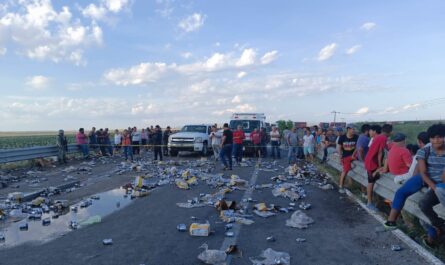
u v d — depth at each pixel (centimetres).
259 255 557
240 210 845
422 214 608
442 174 542
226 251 567
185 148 2412
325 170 1586
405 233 638
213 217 797
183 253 570
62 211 880
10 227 743
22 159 1786
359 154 1006
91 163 2027
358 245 595
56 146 2061
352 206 882
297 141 2088
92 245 620
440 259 529
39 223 772
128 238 655
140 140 2662
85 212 870
